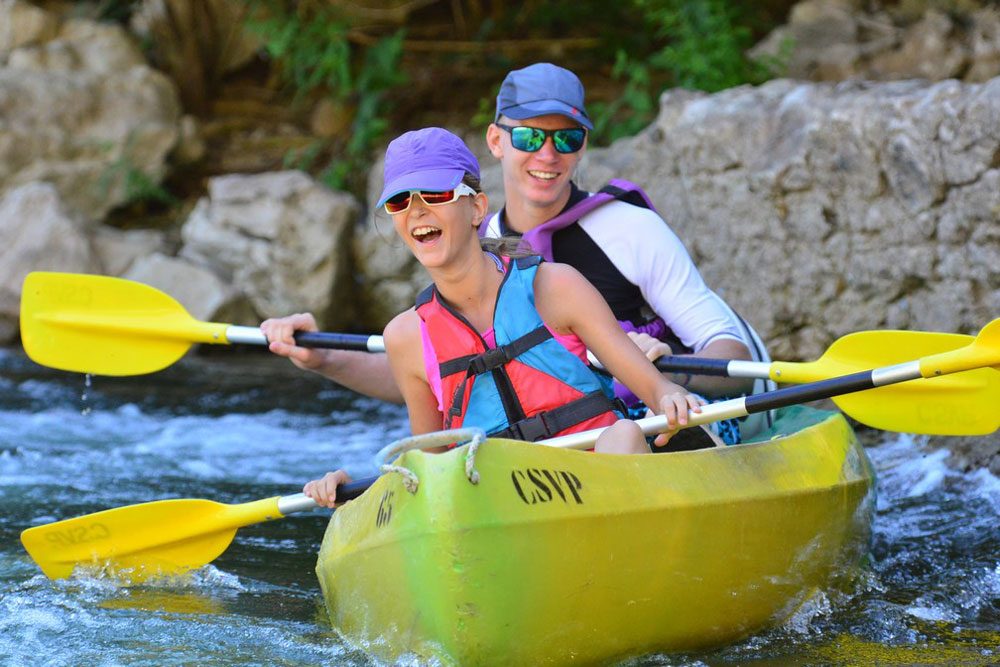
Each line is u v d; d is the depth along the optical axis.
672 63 30.20
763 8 34.25
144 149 34.22
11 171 32.97
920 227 20.34
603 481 10.00
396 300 30.62
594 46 36.97
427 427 12.46
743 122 22.62
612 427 11.09
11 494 17.62
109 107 34.31
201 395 26.02
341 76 34.34
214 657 10.95
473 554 9.29
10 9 34.94
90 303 16.69
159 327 16.30
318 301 30.02
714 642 11.08
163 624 11.98
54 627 11.86
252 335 15.58
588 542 9.73
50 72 34.06
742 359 14.59
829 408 21.86
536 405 11.45
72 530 13.54
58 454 20.47
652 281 14.65
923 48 27.73
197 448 21.25
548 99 14.27
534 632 9.67
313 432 22.77
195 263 30.30
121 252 31.48
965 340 13.98
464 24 38.69
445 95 36.38
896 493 17.81
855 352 14.58
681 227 24.00
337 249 30.19
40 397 25.38
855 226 21.27
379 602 10.37
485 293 11.39
